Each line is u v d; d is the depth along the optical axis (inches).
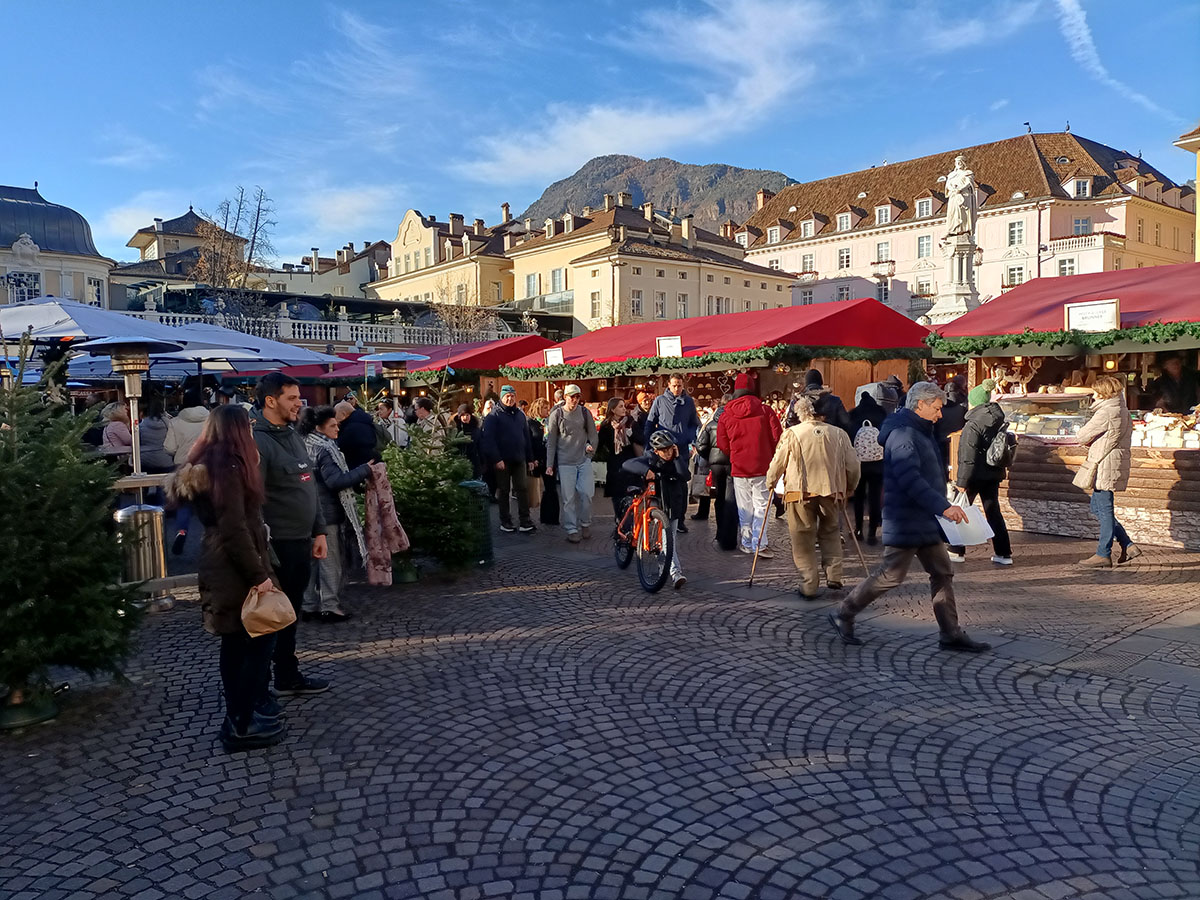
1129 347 436.8
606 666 207.5
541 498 465.1
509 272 2313.0
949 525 215.8
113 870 122.1
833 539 281.6
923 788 142.3
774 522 425.7
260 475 161.3
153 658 221.6
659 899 112.6
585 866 120.6
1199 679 192.7
